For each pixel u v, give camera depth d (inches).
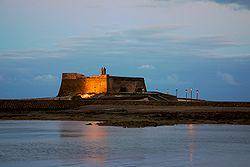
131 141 2471.7
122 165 1648.6
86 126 3666.3
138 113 5044.3
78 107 6186.0
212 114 4660.4
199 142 2413.9
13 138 2662.4
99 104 6417.3
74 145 2282.2
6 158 1808.6
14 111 5905.5
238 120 4205.2
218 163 1697.8
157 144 2319.1
